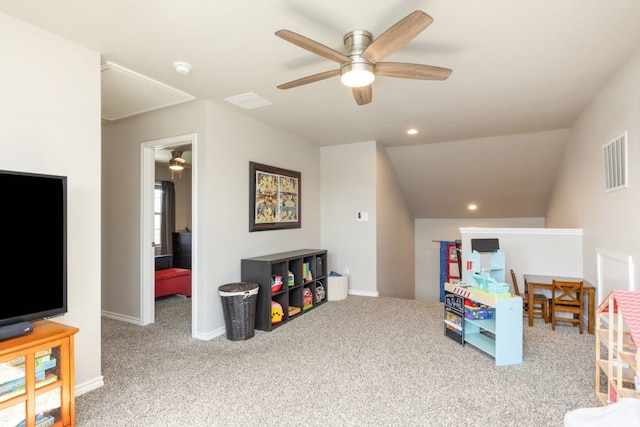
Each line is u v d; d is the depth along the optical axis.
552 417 2.01
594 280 3.57
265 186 4.20
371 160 5.23
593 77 2.94
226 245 3.60
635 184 2.59
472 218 7.35
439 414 2.05
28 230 1.88
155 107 3.54
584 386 2.37
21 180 1.86
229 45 2.35
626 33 2.23
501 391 2.31
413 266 7.71
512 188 6.20
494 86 3.12
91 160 2.40
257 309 3.64
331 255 5.52
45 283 1.94
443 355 2.93
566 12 1.99
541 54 2.51
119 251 3.95
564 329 3.58
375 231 5.20
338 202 5.48
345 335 3.44
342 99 3.41
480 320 3.10
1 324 1.78
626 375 2.02
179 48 2.38
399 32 1.75
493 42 2.33
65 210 2.03
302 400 2.22
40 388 1.79
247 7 1.92
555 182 5.63
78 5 1.90
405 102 3.53
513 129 4.61
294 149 4.88
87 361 2.36
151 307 3.85
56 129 2.22
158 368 2.70
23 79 2.07
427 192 6.73
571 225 4.55
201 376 2.56
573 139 4.37
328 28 2.14
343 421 1.99
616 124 2.89
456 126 4.45
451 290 3.32
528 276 4.11
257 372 2.62
